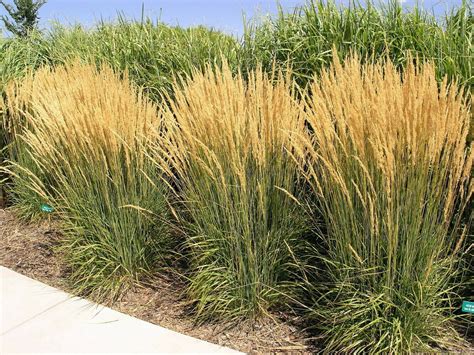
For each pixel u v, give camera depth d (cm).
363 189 281
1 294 376
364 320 282
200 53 573
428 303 286
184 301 358
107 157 372
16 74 637
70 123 370
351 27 457
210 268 330
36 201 507
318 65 453
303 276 346
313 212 355
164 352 300
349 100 296
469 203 328
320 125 284
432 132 260
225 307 319
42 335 321
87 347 306
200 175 328
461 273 321
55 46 773
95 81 424
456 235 302
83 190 387
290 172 331
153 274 393
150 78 580
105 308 353
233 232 320
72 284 390
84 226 394
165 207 405
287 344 305
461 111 280
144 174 368
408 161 267
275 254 328
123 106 382
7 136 557
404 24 460
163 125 407
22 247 464
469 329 308
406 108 265
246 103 338
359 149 271
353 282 294
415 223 273
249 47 514
